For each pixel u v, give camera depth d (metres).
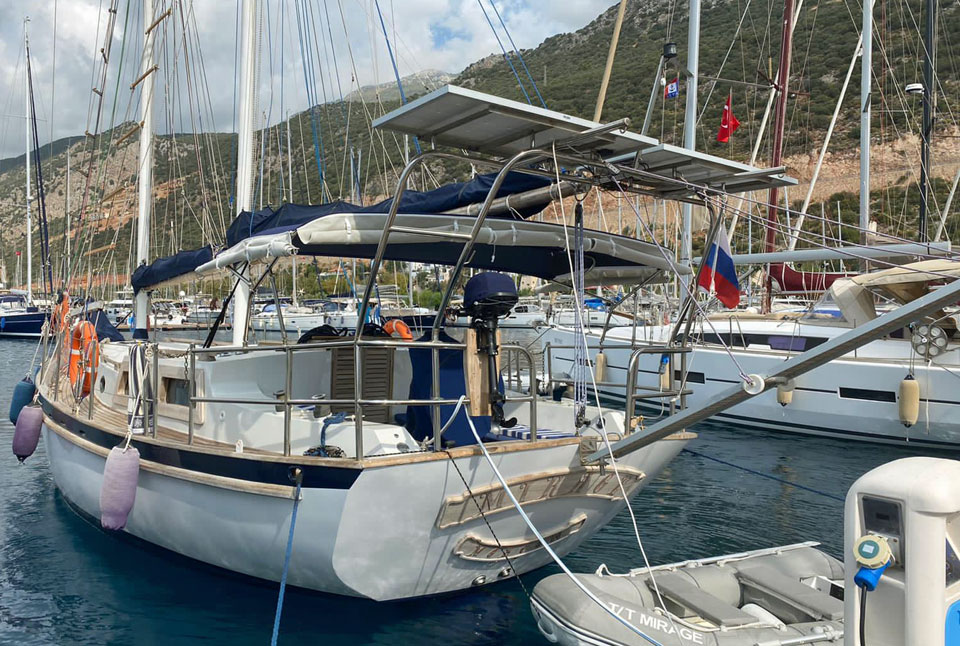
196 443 5.41
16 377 20.64
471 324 4.96
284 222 5.36
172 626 4.93
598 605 4.14
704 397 13.41
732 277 7.00
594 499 5.14
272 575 4.94
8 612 5.19
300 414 5.29
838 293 9.71
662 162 4.56
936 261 8.41
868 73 14.64
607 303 6.70
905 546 2.65
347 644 4.66
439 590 4.95
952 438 10.83
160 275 7.55
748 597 4.83
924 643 2.60
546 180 4.87
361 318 4.19
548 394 6.52
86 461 6.69
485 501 4.54
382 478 4.18
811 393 12.08
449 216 4.71
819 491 8.87
